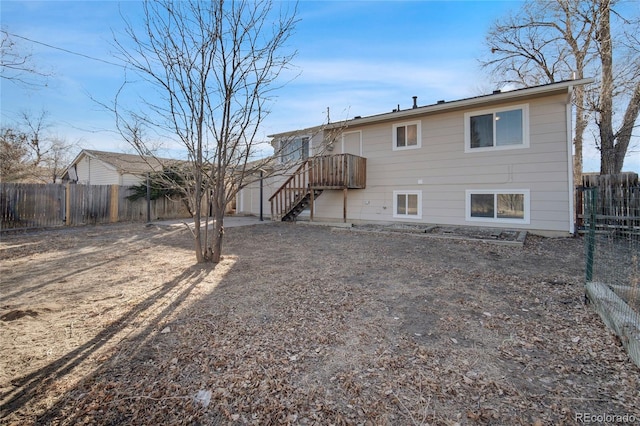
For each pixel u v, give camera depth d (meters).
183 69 5.20
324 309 3.55
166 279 4.74
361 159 11.39
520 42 15.64
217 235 5.81
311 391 2.10
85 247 7.47
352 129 11.88
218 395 2.06
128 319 3.27
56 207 11.52
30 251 6.95
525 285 4.41
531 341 2.79
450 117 9.81
